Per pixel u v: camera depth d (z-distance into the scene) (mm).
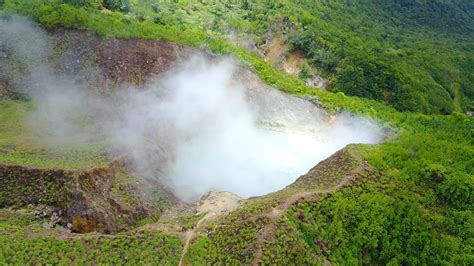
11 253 20234
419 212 25453
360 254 24219
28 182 24219
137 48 38531
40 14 37938
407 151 30062
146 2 50594
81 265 20891
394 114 43625
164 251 22625
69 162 25953
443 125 38719
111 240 22453
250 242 22578
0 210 23391
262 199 25891
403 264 24156
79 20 38125
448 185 26719
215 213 27031
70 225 23672
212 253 22781
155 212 27109
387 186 26859
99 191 25219
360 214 24953
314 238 23797
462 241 24359
